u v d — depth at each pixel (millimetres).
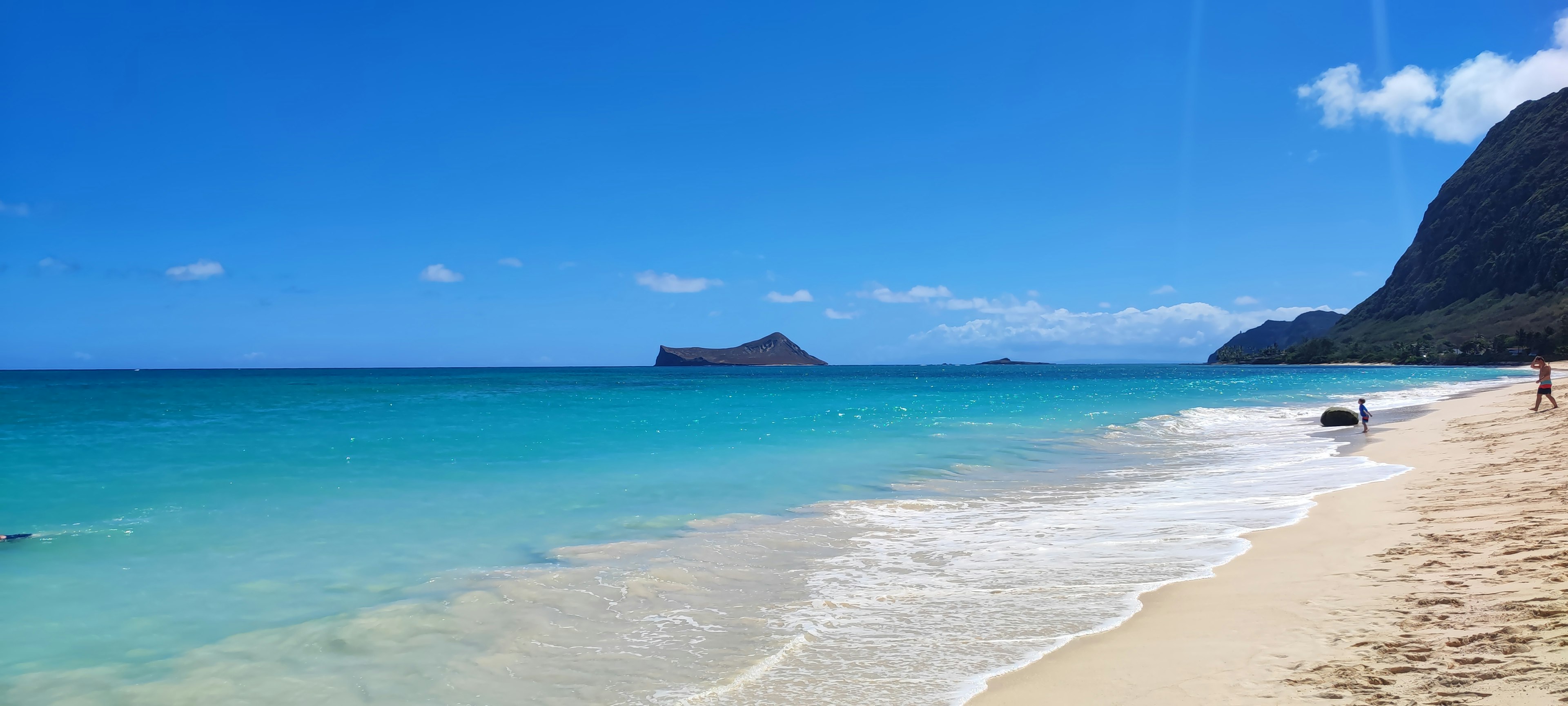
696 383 87000
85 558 9523
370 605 7820
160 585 8461
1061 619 6902
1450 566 7348
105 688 5941
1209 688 5020
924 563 9328
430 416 32531
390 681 6027
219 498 13516
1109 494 14203
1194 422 30953
